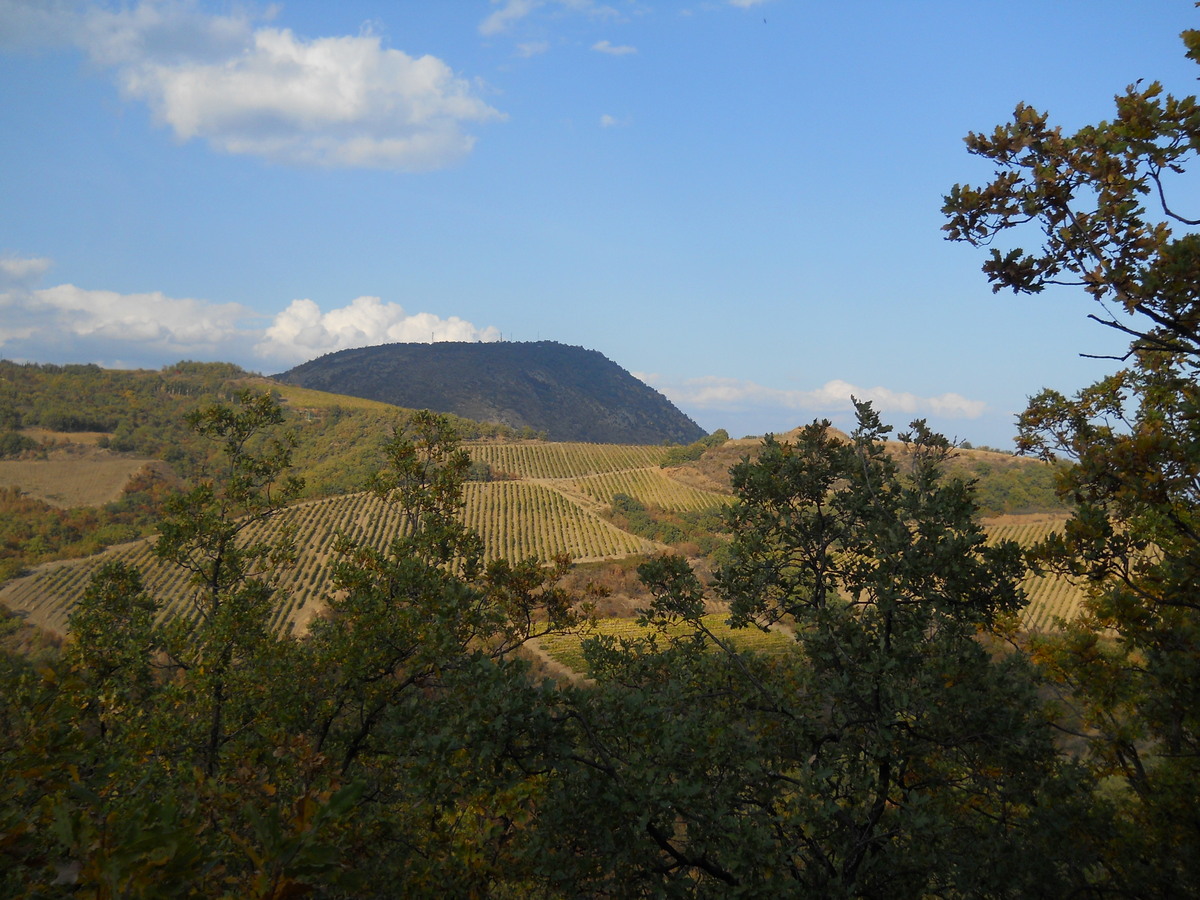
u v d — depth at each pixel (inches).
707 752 271.7
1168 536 329.4
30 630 2524.6
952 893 313.4
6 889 128.7
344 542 488.1
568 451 6328.7
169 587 2925.7
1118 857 323.3
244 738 450.0
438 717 252.4
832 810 262.1
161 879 109.3
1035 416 408.5
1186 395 282.5
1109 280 263.4
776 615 392.2
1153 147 246.2
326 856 113.3
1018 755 330.3
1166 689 329.7
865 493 362.3
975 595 327.6
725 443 5787.4
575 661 2037.4
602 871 236.2
